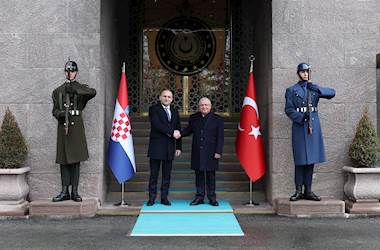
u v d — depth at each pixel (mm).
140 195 8945
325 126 8391
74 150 7781
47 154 8289
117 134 8352
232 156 10242
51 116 8328
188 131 8445
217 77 12508
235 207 8242
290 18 8445
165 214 7734
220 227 6871
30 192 8250
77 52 8344
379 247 5738
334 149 8367
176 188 9344
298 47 8422
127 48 12312
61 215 7625
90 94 7879
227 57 12523
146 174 9672
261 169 8430
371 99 8445
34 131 8305
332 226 6980
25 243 5953
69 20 8367
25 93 8336
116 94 10523
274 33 8430
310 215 7676
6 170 7625
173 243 5957
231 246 5809
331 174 8336
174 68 12617
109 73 9430
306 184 7934
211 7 12586
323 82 8422
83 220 7449
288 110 7766
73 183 7930
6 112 7938
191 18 12602
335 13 8477
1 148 7789
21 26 8391
